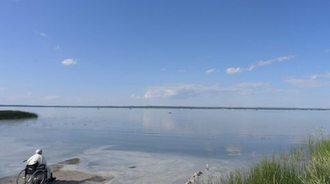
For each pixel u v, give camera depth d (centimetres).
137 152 2164
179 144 2572
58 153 2086
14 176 1405
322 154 1241
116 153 2108
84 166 1659
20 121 5619
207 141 2780
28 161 1186
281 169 1004
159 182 1327
